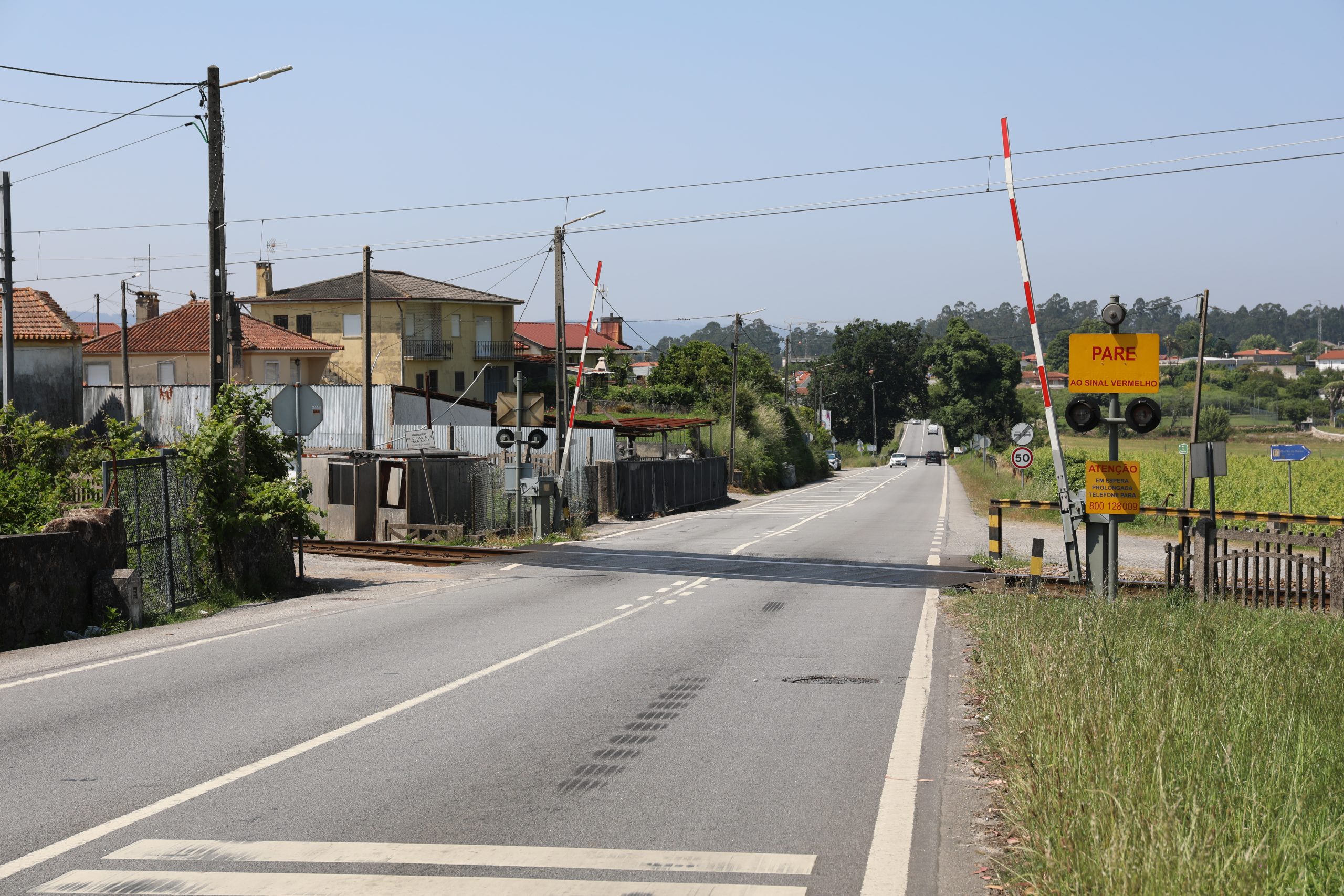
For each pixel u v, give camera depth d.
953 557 23.52
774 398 85.06
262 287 75.88
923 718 8.34
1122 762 5.67
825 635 12.83
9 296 29.52
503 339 78.75
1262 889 4.25
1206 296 33.78
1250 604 15.11
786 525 34.56
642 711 8.57
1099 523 15.01
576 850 5.35
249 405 17.58
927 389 151.75
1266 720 6.85
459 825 5.75
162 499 15.20
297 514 17.41
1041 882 4.57
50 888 4.83
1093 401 14.33
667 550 25.66
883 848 5.39
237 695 9.23
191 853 5.29
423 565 22.66
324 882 4.91
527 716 8.38
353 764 6.98
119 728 8.00
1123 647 9.68
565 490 32.12
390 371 73.00
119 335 62.62
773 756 7.18
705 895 4.78
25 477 18.39
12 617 11.96
